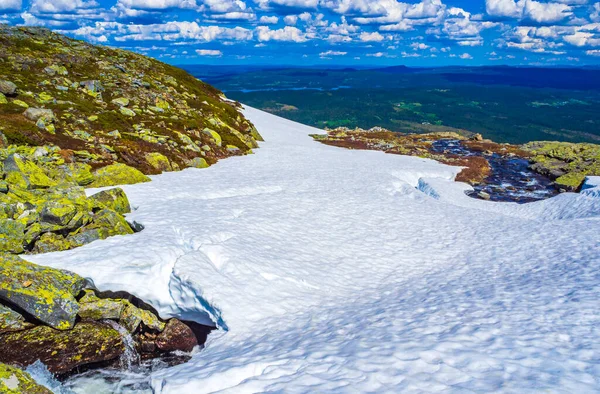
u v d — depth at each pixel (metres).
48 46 55.16
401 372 8.32
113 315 14.70
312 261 19.22
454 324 11.20
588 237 21.80
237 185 31.19
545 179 46.12
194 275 14.90
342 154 55.62
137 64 64.62
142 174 29.33
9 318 13.04
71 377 13.15
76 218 17.62
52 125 30.95
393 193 35.38
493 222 27.19
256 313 13.98
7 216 16.45
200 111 54.84
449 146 68.56
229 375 9.37
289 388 8.09
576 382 7.32
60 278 14.06
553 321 10.68
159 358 14.45
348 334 11.48
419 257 21.17
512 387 7.25
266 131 71.50
